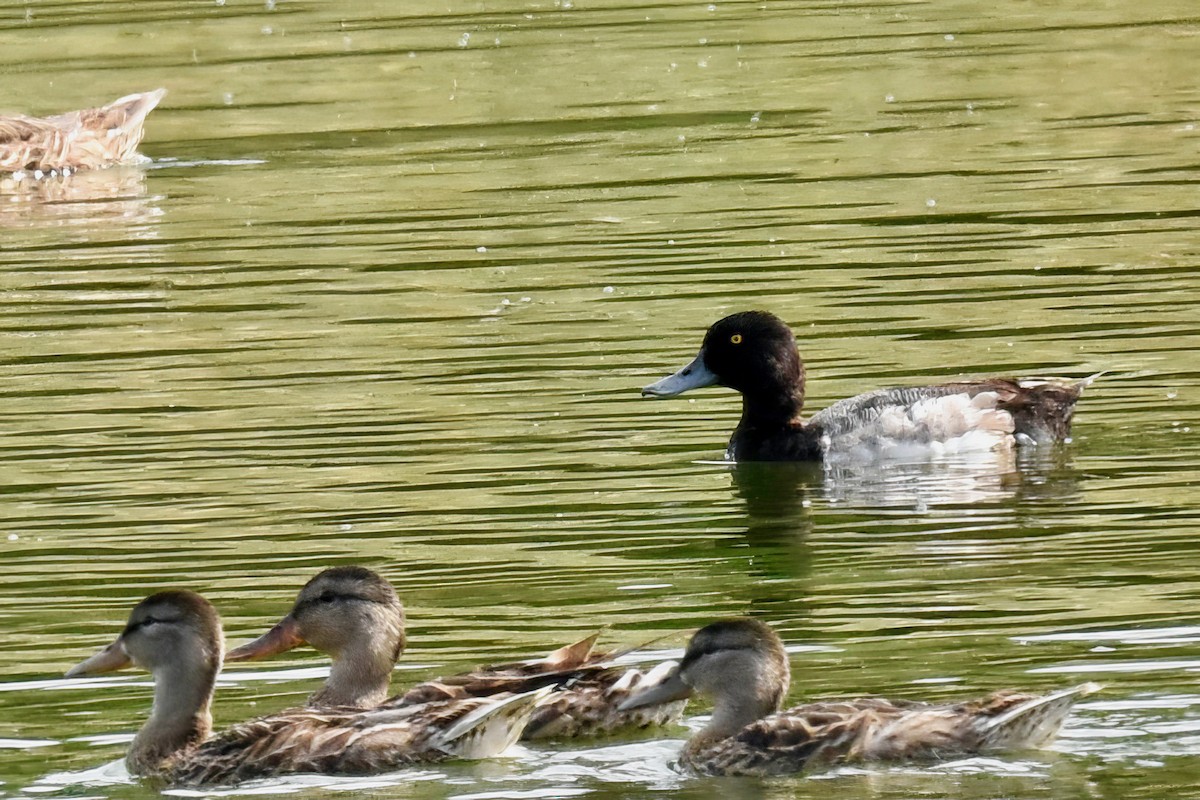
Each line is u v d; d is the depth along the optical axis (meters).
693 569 15.50
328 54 35.94
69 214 27.98
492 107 32.38
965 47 34.88
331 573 13.33
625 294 23.02
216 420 19.39
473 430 19.02
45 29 38.28
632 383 20.19
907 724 11.73
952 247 24.23
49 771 12.35
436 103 32.75
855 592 14.82
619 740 12.61
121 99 31.50
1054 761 11.52
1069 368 20.02
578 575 15.41
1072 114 30.33
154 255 25.47
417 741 12.12
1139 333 20.91
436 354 21.23
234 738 12.26
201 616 12.79
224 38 37.28
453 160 29.58
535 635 14.15
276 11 39.31
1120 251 23.69
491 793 11.62
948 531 16.28
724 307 22.36
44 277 24.70
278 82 34.41
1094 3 37.94
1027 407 18.81
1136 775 11.25
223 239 26.06
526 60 35.03
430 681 12.80
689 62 34.50
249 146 31.06
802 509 17.12
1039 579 14.85
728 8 38.62
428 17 38.66
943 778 11.41
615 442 18.78
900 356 20.62
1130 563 15.09
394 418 19.36
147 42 37.12
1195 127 29.23
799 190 27.08
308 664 14.07
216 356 21.39
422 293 23.36
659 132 30.53
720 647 12.31
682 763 12.03
